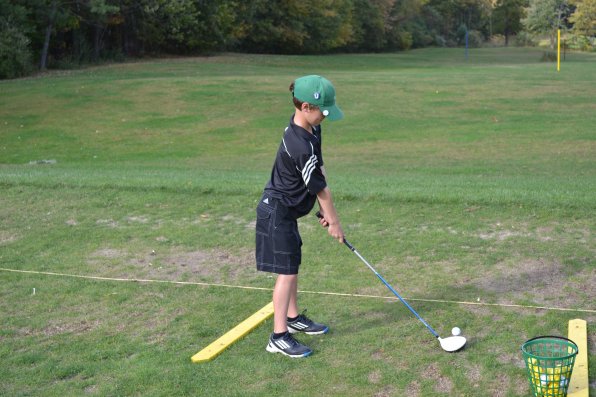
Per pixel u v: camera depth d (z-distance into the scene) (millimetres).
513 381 4133
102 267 6512
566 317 5016
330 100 4348
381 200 8273
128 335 4980
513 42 92312
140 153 17109
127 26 42125
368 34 67438
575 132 18109
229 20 45938
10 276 6289
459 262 6281
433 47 80625
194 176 10523
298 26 54281
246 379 4266
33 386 4266
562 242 6680
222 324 5137
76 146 18047
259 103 23047
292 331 4949
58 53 38531
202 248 6988
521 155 15258
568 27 85812
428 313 5180
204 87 25391
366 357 4516
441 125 19797
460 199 8078
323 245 6895
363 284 5855
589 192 8484
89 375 4387
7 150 17578
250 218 7891
